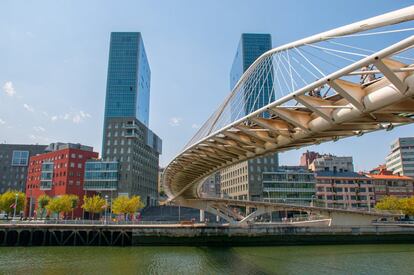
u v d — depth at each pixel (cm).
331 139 2264
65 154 12406
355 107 1587
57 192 12231
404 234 7138
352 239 6975
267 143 2541
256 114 2014
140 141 14412
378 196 12875
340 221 7450
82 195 12300
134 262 4409
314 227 6906
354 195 12812
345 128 1908
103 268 3978
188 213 12575
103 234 6353
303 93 1639
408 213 8769
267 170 13000
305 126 2009
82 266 4109
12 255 5028
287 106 1919
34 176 13225
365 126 1934
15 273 3688
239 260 4609
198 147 3033
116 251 5506
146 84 19412
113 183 12500
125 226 6372
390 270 3972
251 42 17938
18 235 6247
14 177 16775
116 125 13638
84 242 6322
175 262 4425
